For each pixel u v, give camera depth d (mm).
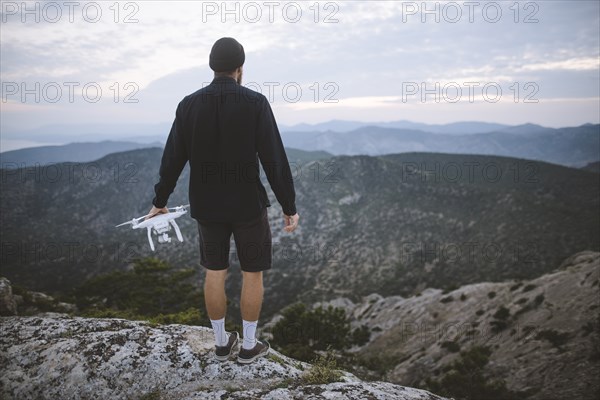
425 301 41656
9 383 2408
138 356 2578
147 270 33312
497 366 21984
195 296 31422
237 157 2254
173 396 2287
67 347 2648
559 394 17266
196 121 2236
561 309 24703
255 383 2414
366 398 2168
